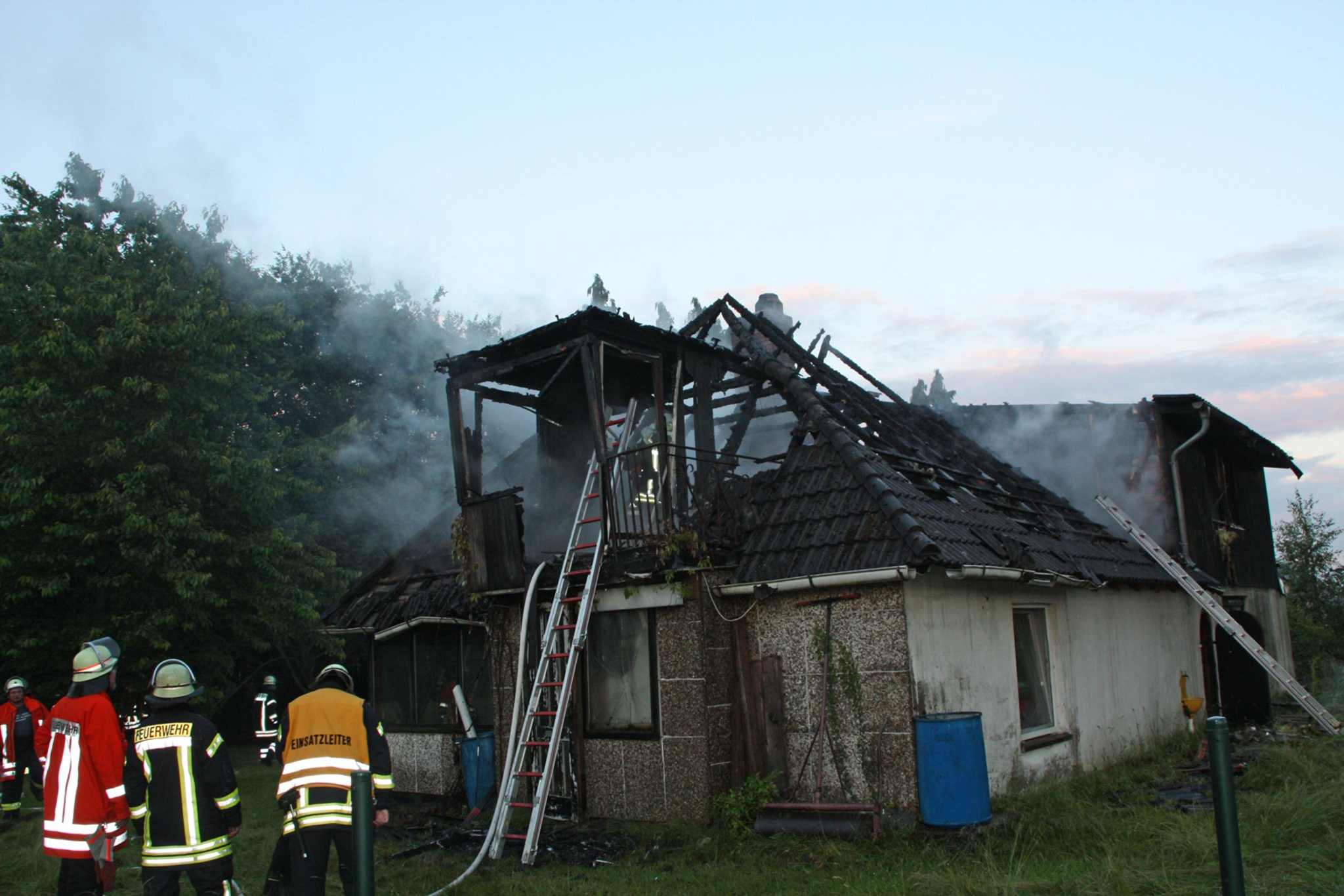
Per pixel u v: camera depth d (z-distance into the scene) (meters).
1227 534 16.89
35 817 10.49
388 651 12.04
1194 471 16.52
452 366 9.99
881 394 14.60
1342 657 21.31
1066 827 6.99
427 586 11.92
